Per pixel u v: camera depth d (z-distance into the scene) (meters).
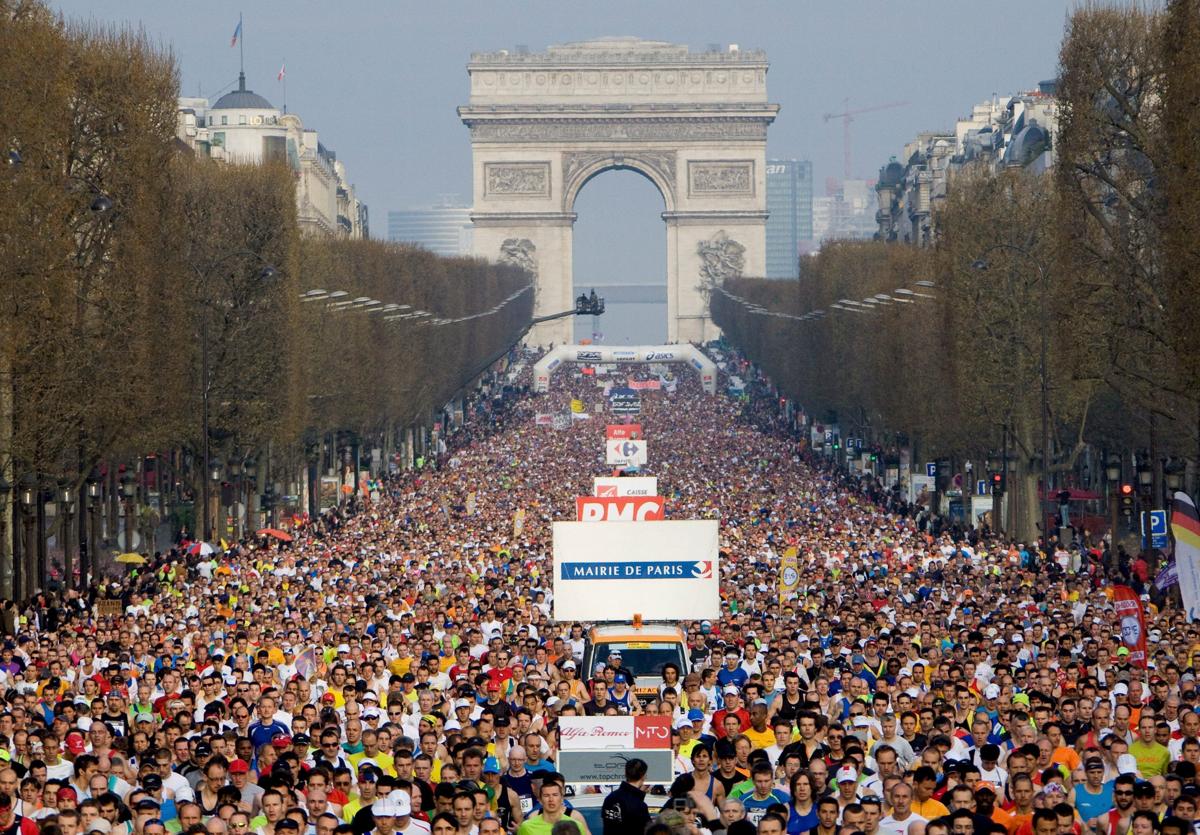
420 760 71.44
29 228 162.12
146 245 190.25
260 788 71.75
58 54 170.88
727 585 165.75
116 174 189.25
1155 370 195.00
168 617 138.12
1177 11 162.12
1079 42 190.12
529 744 73.81
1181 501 107.44
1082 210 192.25
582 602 115.00
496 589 164.50
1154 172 182.00
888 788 65.00
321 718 84.06
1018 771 68.12
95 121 188.75
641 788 64.94
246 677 102.56
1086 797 69.56
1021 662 110.81
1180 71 159.25
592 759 72.00
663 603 115.25
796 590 165.25
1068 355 194.38
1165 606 160.00
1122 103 188.75
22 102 163.88
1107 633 112.06
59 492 197.25
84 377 176.62
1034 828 61.69
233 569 194.00
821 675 97.06
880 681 95.00
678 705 93.38
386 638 115.12
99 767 71.88
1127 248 183.25
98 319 184.50
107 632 127.88
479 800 63.34
